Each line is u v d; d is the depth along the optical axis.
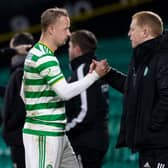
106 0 25.53
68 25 10.63
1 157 18.92
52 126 10.44
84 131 12.26
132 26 10.62
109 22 25.55
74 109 12.16
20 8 26.56
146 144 10.19
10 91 12.61
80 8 25.81
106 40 25.50
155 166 10.18
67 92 10.22
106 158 17.72
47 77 10.26
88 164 12.39
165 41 10.18
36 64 10.33
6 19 26.92
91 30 25.73
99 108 12.41
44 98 10.41
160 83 9.95
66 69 22.44
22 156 12.80
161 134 10.05
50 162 10.46
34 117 10.48
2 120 13.93
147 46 10.23
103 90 12.57
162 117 9.95
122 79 11.38
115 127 18.67
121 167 17.31
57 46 10.65
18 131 12.69
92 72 10.55
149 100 10.08
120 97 20.16
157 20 10.52
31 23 26.34
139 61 10.35
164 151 10.12
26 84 10.52
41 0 26.22
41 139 10.44
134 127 10.31
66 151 10.94
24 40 13.07
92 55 12.45
